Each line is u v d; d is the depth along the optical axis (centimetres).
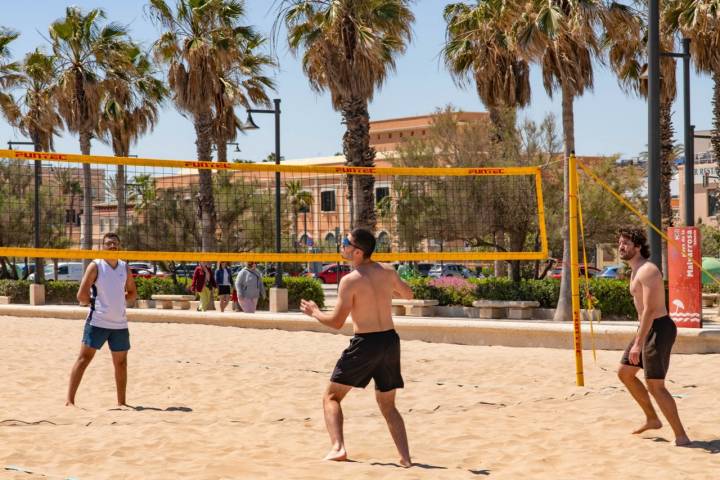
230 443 692
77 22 3075
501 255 1417
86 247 2959
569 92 1886
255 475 578
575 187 967
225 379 1046
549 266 2734
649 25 1387
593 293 1900
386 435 726
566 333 1346
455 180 2605
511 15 2083
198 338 1568
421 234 2639
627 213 2678
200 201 2817
